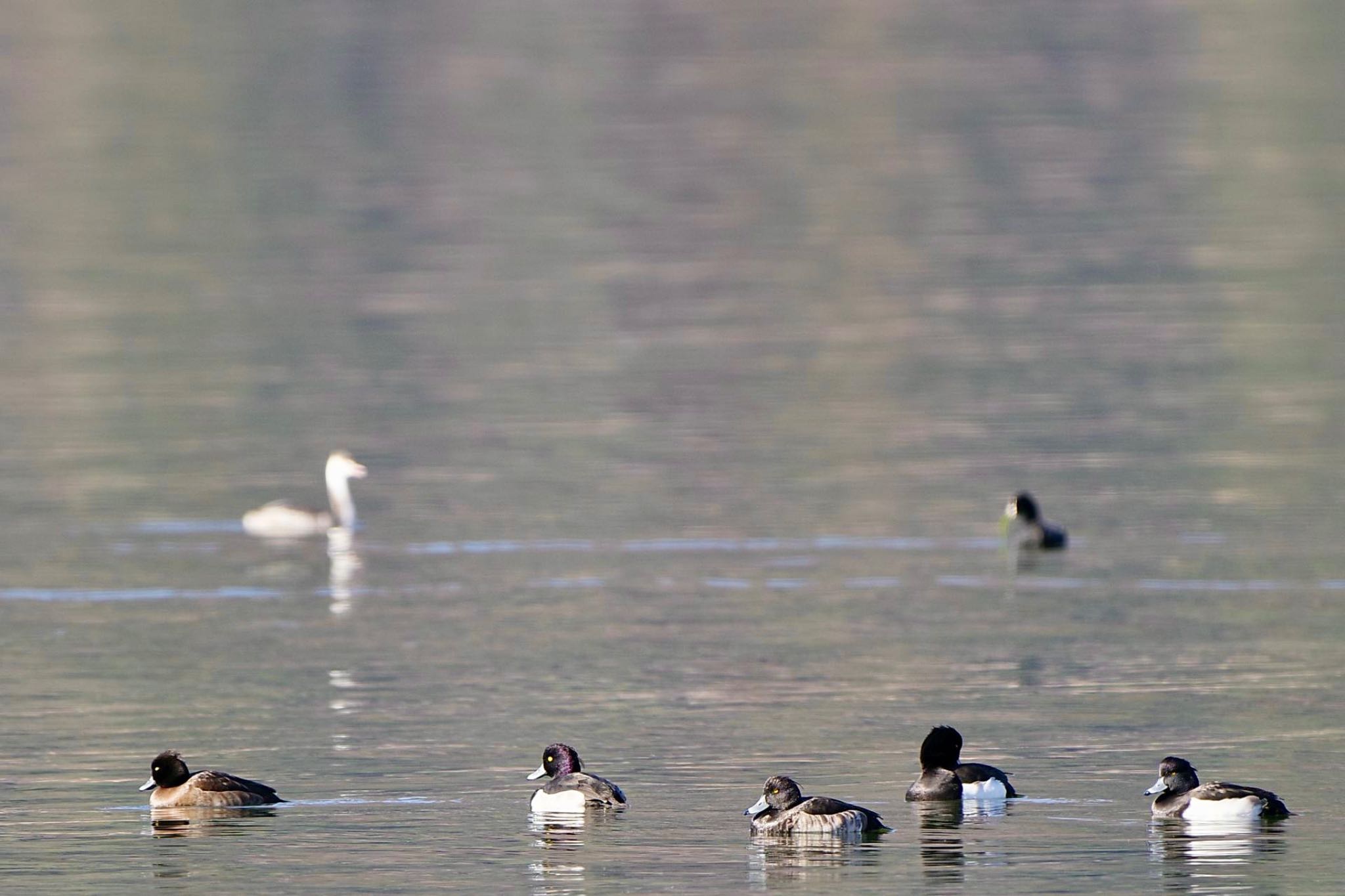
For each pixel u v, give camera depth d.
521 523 45.03
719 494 47.59
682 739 28.00
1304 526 42.94
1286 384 59.06
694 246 89.94
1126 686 30.80
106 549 43.19
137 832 23.81
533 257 88.50
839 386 60.94
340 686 31.64
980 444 52.53
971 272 80.81
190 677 32.38
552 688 31.30
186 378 64.69
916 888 21.25
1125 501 45.91
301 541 44.00
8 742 28.34
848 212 96.56
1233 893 20.89
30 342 71.19
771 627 35.47
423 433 56.06
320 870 22.31
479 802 24.97
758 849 22.81
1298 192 95.56
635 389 61.66
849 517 44.84
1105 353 64.38
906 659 32.91
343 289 81.81
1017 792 24.89
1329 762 26.17
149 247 91.56
